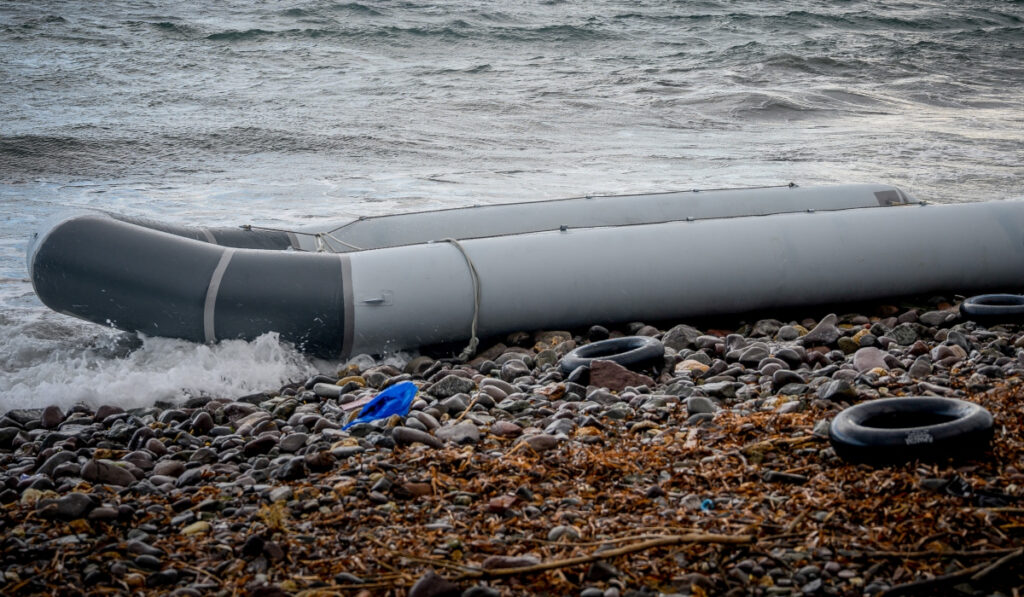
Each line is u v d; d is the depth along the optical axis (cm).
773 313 730
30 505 399
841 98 2403
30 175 1460
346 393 576
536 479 393
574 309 679
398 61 2959
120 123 1912
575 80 2608
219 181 1430
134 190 1352
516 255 671
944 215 756
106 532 370
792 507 348
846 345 638
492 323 667
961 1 4869
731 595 293
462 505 374
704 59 3034
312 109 2138
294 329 633
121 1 3838
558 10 4078
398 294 643
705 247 701
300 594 306
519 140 1836
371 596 305
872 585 293
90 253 630
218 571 331
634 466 402
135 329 645
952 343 613
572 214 857
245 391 609
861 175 1441
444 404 520
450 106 2195
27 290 862
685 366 588
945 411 409
